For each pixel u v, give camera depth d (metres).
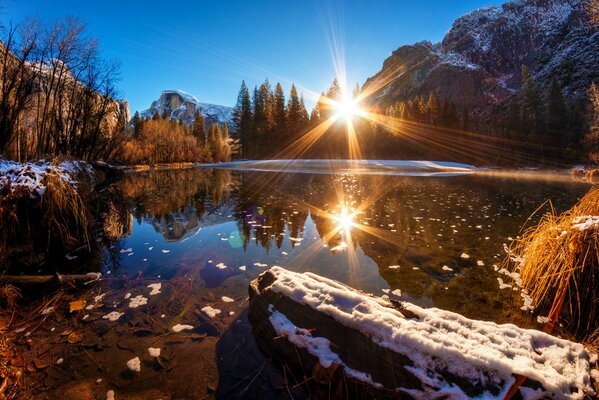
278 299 2.45
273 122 48.12
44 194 4.60
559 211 8.00
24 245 4.33
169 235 5.91
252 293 2.80
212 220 7.29
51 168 5.15
